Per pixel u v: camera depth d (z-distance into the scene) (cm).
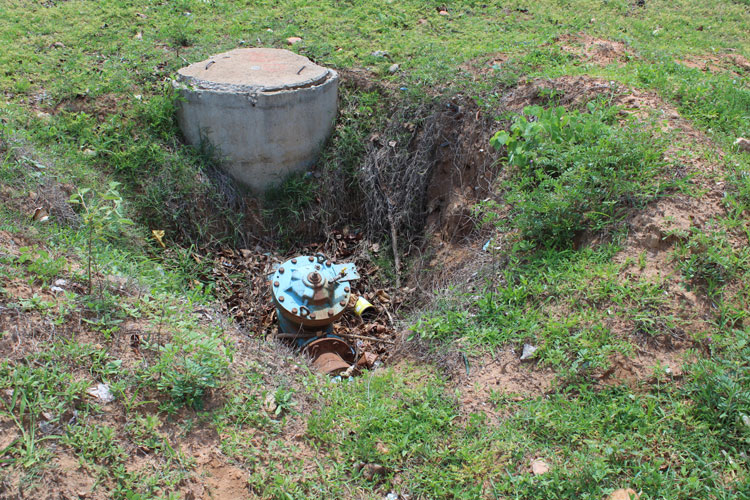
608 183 335
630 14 595
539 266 328
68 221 354
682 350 287
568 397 279
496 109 428
